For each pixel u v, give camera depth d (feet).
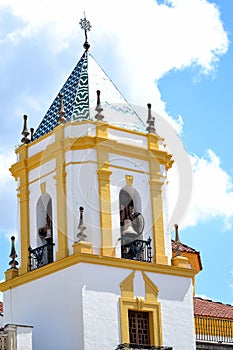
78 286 119.24
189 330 126.72
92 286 119.65
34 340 123.65
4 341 116.37
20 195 132.98
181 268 128.36
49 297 123.24
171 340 124.47
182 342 125.49
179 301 127.13
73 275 120.26
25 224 130.82
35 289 125.70
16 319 127.24
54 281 123.03
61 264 121.70
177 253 130.11
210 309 148.97
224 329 139.95
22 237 130.93
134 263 123.85
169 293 126.52
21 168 133.18
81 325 117.80
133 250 125.70
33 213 130.62
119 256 124.06
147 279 124.88
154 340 122.93
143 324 123.44
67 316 120.06
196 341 134.92
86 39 138.82
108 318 119.85
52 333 121.70
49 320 122.42
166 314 125.18
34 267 127.65
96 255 120.67
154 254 127.24
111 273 121.80
